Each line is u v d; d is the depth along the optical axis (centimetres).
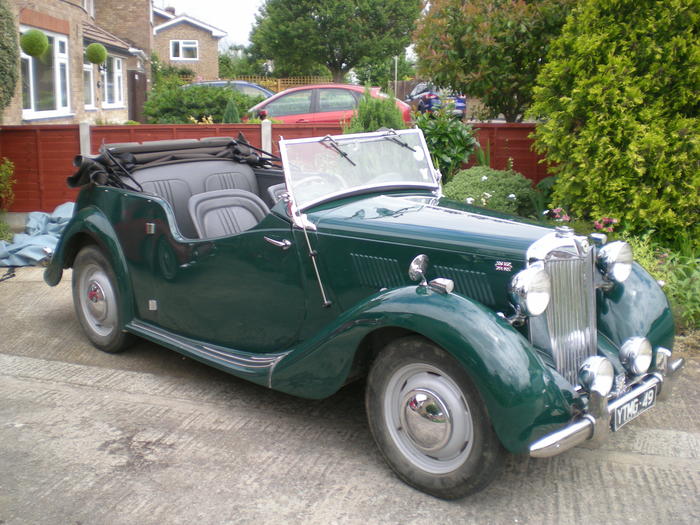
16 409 386
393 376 305
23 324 539
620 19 590
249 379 364
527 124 823
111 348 477
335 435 360
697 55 553
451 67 869
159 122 1488
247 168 551
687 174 568
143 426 368
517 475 321
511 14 806
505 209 674
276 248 367
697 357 465
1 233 778
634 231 605
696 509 292
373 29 3772
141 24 2680
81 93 1680
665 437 359
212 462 329
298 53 3797
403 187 419
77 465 325
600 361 289
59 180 903
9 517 282
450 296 290
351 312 313
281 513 287
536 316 305
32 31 1180
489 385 264
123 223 447
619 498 301
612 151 577
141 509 289
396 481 314
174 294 425
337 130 901
